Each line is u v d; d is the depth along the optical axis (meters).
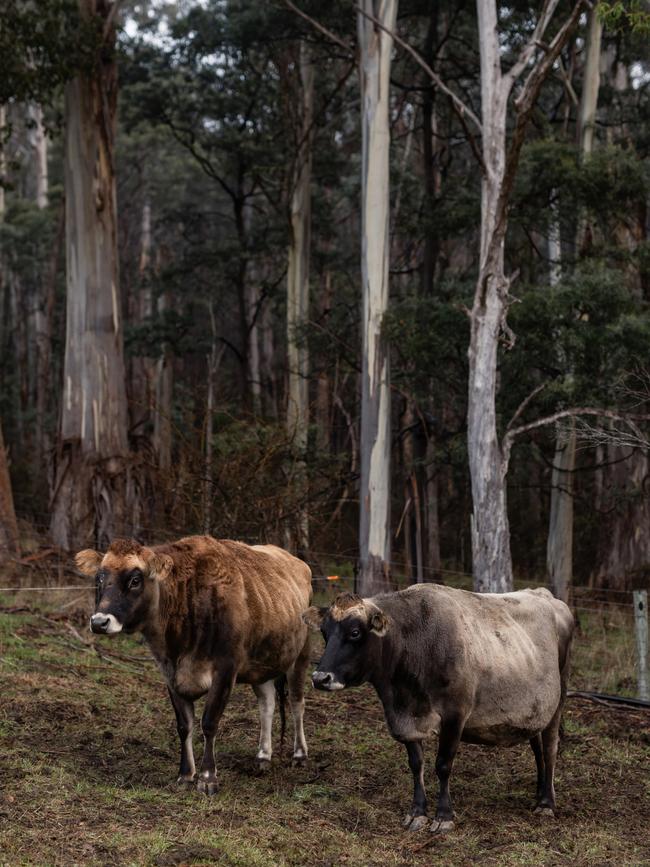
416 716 6.56
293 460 16.61
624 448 21.16
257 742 8.51
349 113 34.66
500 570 13.09
